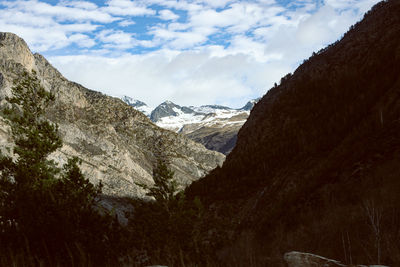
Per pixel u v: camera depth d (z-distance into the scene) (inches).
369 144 1561.3
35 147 892.6
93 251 288.5
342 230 718.5
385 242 429.7
